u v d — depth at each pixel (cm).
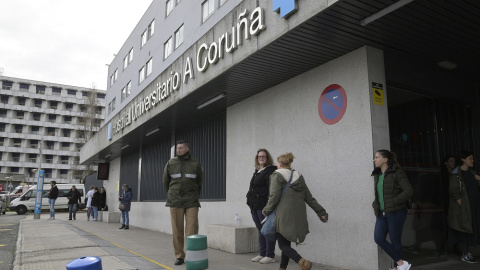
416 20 465
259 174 607
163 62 1869
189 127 1097
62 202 2739
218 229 752
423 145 625
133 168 1598
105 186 2086
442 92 651
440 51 570
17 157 7150
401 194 429
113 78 2839
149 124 1078
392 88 601
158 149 1324
